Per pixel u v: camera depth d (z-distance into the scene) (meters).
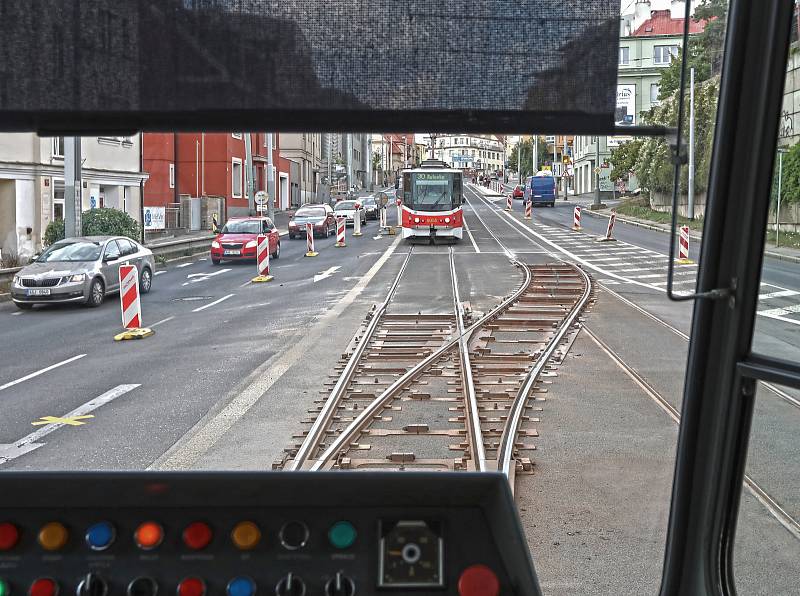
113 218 30.53
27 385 11.91
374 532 2.08
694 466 2.90
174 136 49.88
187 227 46.94
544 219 59.66
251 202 44.41
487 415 9.52
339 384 10.98
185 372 12.52
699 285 2.79
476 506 2.07
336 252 36.34
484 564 2.05
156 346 15.05
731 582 2.96
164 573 2.07
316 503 2.09
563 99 2.06
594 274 25.86
